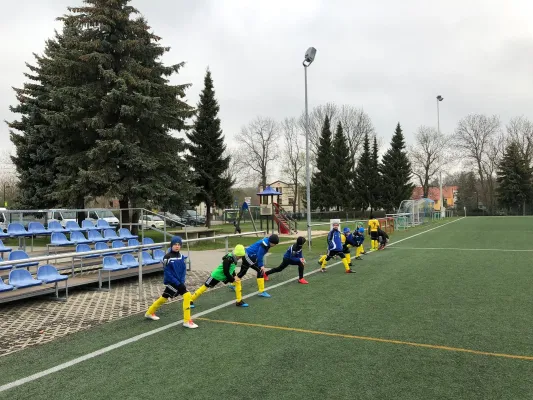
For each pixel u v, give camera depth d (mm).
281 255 15531
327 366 4461
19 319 6727
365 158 58562
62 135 18484
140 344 5328
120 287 9547
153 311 6578
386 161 59375
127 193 18125
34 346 5355
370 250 16234
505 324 5949
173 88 19844
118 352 5035
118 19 18578
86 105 18000
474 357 4672
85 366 4586
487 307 6957
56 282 8047
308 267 12172
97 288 9258
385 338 5402
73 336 5766
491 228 27781
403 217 29328
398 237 22266
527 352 4805
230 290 8891
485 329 5723
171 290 6262
